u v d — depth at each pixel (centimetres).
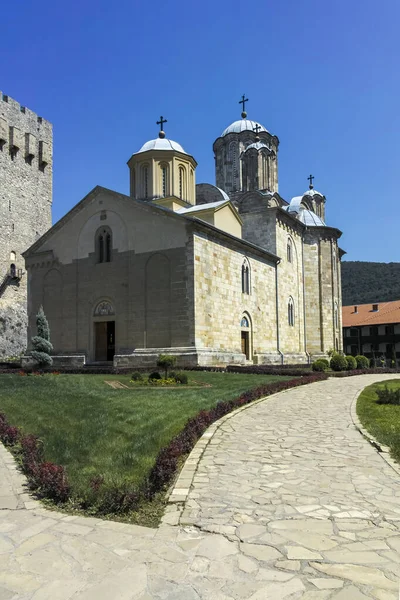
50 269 3691
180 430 1220
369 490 822
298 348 4681
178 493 805
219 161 5338
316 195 5944
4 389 1967
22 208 5788
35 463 900
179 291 3083
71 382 2238
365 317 7744
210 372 2697
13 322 5466
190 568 537
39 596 482
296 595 477
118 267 3353
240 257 3691
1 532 641
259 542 608
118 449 1048
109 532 641
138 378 2384
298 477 898
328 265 5056
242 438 1221
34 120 6088
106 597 479
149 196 3875
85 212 3559
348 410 1648
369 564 545
